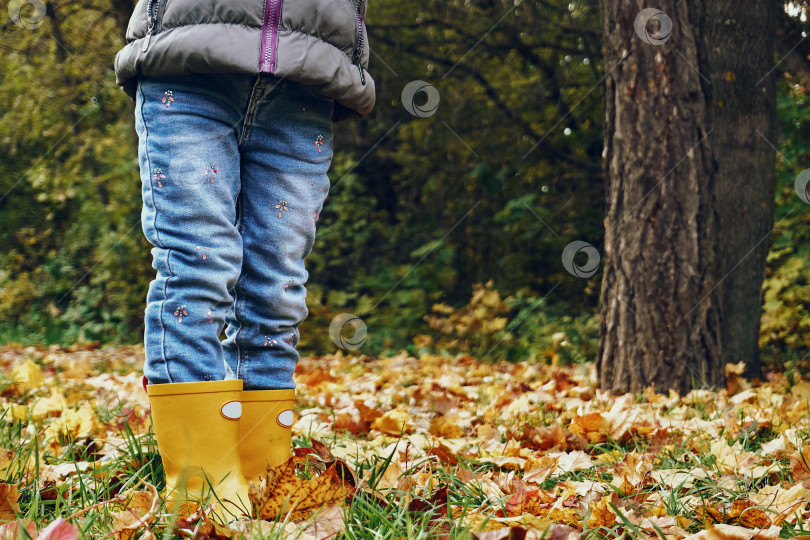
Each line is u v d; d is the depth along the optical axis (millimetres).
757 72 3854
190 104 1502
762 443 2328
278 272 1616
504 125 9141
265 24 1501
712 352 3654
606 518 1418
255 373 1621
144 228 1525
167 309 1469
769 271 6105
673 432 2469
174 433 1457
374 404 3566
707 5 3812
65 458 1912
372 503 1434
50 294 9938
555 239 8578
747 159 3857
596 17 8688
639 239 3736
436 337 7871
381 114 9328
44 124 10234
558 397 3781
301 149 1622
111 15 8922
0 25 9203
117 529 1274
